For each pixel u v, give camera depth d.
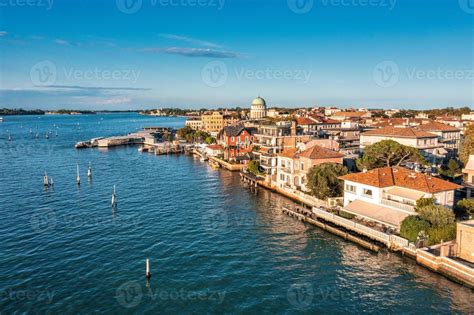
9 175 114.88
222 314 37.72
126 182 105.19
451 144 119.38
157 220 68.25
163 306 38.97
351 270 47.12
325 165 77.44
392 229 55.84
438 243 48.62
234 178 113.38
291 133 119.31
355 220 62.22
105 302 39.62
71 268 47.53
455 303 38.97
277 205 79.94
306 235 60.22
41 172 121.06
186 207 77.94
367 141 115.62
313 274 46.25
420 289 41.91
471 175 71.69
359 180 65.06
